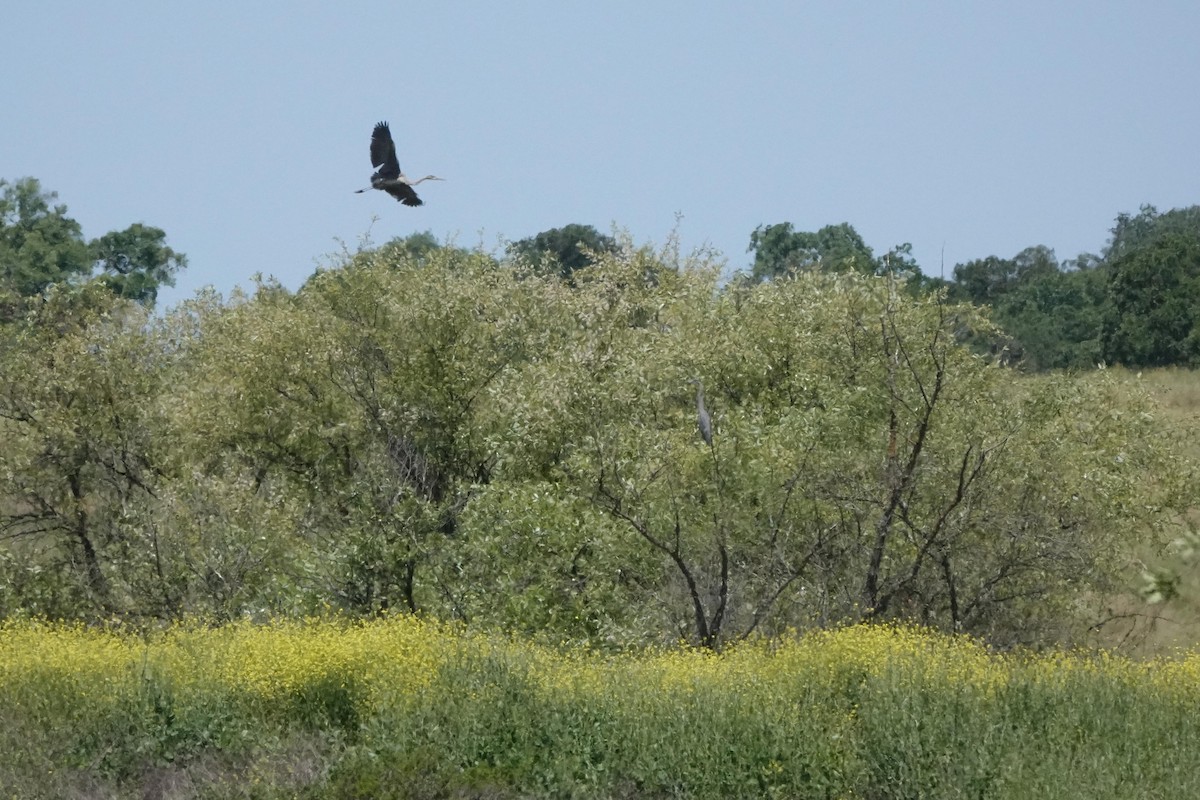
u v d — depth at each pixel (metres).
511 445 27.09
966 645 21.25
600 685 19.47
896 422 24.67
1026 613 25.05
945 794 16.28
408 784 17.39
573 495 24.58
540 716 18.50
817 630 21.89
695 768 17.30
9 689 20.05
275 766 18.12
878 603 23.98
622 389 26.45
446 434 30.62
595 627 24.31
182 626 25.47
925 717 17.45
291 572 27.03
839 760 17.25
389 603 26.27
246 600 26.81
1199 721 17.67
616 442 24.44
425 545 26.12
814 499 24.19
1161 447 27.28
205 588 27.12
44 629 24.45
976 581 24.58
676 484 23.97
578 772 17.69
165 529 27.38
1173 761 16.50
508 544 25.22
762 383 29.22
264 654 20.58
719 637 23.41
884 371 25.31
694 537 23.92
